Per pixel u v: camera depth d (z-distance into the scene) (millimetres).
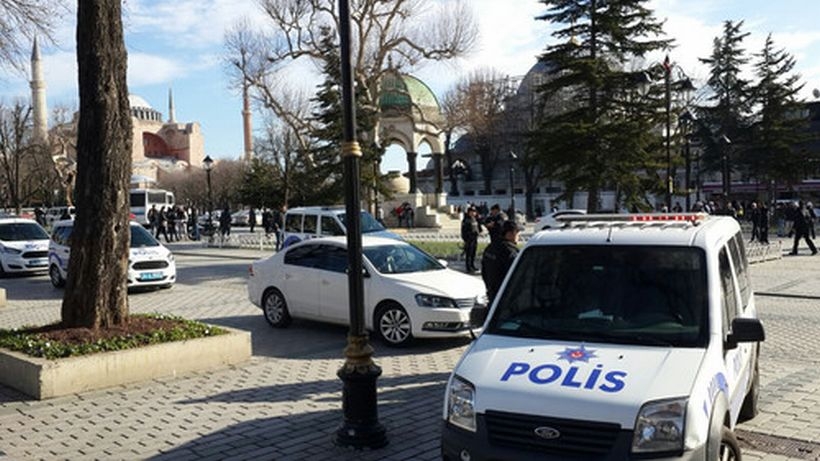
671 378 4094
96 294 8844
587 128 23250
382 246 11141
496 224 14156
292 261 11680
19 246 20953
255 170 41500
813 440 5949
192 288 17781
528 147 25844
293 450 5930
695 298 4754
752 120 53125
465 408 4305
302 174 31766
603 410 3920
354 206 5922
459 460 4258
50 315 13938
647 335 4621
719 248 5223
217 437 6277
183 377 8430
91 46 8578
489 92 67250
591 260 5203
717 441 4062
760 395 7336
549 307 5035
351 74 5863
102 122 8703
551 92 24984
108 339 8406
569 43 23797
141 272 16578
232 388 7930
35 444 6137
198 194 93125
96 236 8820
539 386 4145
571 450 3941
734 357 5078
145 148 136625
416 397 7520
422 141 47906
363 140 30312
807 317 12367
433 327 9836
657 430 3857
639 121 23266
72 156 65312
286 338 10930
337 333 11250
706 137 54406
